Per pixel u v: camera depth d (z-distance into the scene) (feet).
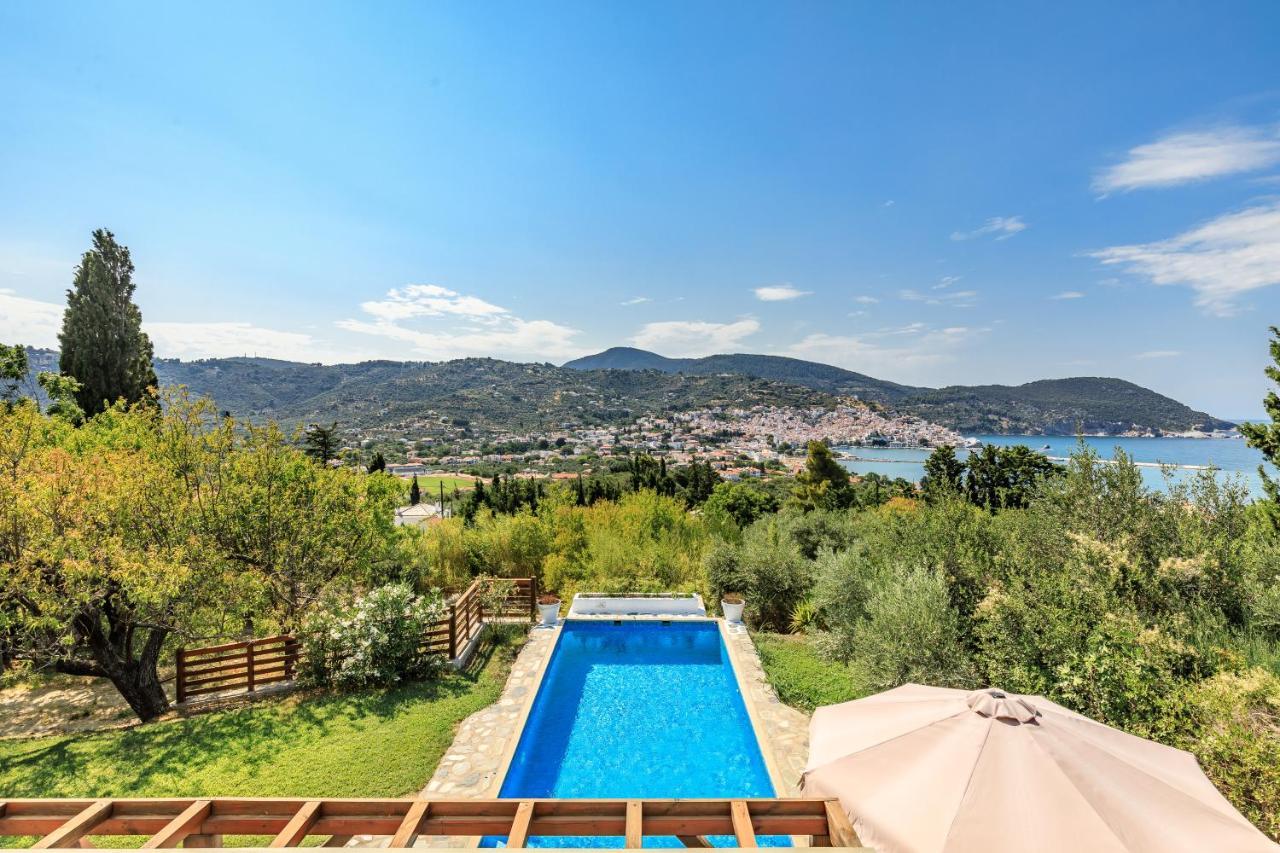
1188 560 23.58
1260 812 15.26
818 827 11.01
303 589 40.75
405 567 50.03
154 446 38.06
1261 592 23.72
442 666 33.63
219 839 10.78
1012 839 9.98
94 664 30.07
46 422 44.45
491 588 43.34
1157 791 10.81
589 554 55.57
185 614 32.76
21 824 10.46
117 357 82.89
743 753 25.93
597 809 10.55
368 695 30.09
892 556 34.73
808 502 90.07
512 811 10.53
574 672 35.53
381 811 10.68
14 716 32.37
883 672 26.40
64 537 28.22
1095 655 20.04
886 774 11.98
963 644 25.50
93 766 23.07
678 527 60.75
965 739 12.03
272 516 37.63
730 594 42.04
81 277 81.61
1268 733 16.89
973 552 29.48
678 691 32.71
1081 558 25.53
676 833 10.61
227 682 33.86
